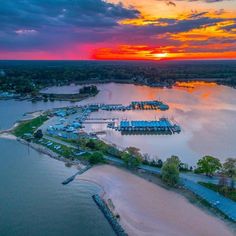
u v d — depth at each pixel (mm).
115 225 123812
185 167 176500
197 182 158750
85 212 135250
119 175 173750
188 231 121312
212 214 132625
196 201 142750
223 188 148750
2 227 123500
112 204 141000
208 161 164375
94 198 146500
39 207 138625
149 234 119500
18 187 158125
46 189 156375
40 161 197125
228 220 127688
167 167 159625
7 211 134750
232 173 156250
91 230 122250
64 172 179000
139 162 181125
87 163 191875
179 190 153375
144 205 140750
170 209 137125
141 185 160750
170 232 120750
